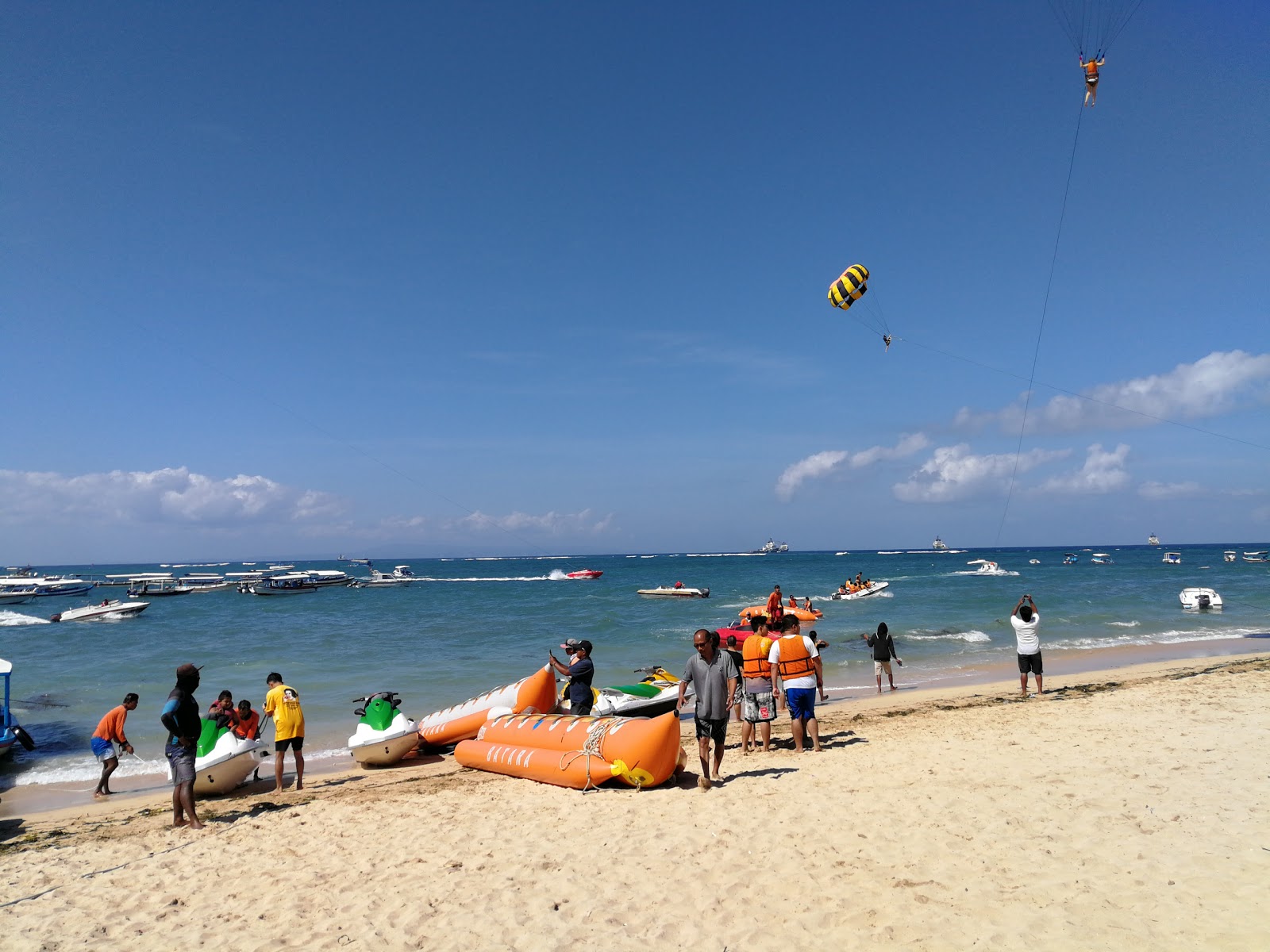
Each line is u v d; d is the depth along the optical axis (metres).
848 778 8.07
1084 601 39.31
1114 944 4.09
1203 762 7.86
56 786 11.22
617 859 6.07
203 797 10.02
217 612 45.84
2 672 13.04
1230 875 4.86
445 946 4.79
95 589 88.06
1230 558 113.56
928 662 20.94
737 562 178.62
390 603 51.34
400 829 7.57
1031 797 6.87
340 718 15.24
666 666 20.91
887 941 4.37
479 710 11.77
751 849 6.02
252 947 5.01
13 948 5.21
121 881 6.51
